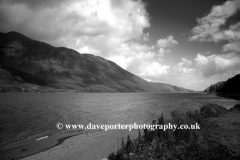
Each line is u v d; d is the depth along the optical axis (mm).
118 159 11992
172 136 14852
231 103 80125
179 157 10602
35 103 80750
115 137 21500
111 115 42938
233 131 18109
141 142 14195
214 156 10391
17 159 15383
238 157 10383
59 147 18500
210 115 29859
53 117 39531
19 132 25938
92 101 104562
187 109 53719
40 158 15453
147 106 67062
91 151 16516
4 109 54750
